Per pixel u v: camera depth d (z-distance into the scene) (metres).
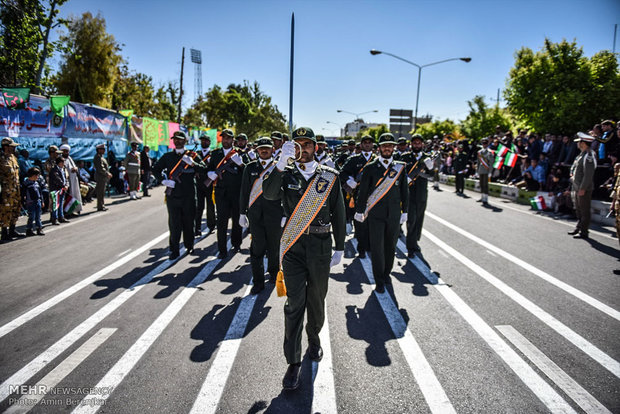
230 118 47.62
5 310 3.71
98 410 2.29
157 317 3.59
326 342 3.15
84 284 4.43
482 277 4.71
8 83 15.41
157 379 2.62
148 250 5.94
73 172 8.70
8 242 6.38
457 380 2.62
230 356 2.92
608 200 7.87
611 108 10.56
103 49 20.17
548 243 6.24
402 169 4.38
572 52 11.43
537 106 11.93
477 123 21.81
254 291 4.23
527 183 10.86
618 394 2.46
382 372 2.72
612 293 4.12
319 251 2.71
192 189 5.62
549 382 2.59
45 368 2.75
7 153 6.46
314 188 2.71
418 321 3.53
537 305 3.85
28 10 14.83
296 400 2.41
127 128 13.55
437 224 7.91
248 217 4.30
